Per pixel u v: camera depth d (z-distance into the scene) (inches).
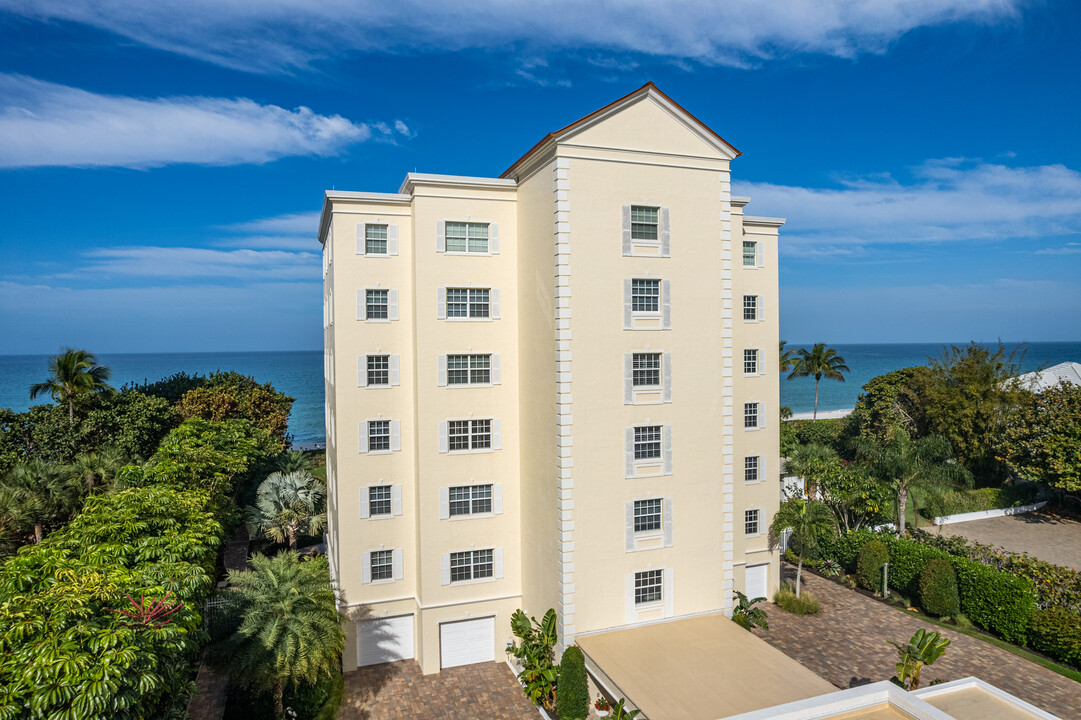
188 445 1375.5
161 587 618.8
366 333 1029.2
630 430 920.9
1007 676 929.5
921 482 1381.6
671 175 940.6
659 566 943.7
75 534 772.6
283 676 767.1
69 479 1192.2
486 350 1029.2
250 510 1432.1
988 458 1947.6
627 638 895.1
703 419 967.0
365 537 1029.8
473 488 1032.2
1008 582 1055.6
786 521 1160.8
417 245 991.0
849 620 1133.1
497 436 1036.5
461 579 1028.5
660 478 940.6
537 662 900.6
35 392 1601.9
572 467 887.7
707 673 793.6
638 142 920.3
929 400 2076.8
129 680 475.8
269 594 824.3
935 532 1635.1
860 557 1289.4
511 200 1042.7
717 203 971.9
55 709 437.4
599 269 900.6
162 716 572.7
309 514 1427.2
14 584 564.4
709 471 971.9
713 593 979.9
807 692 746.2
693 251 957.2
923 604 1154.0
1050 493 1899.6
